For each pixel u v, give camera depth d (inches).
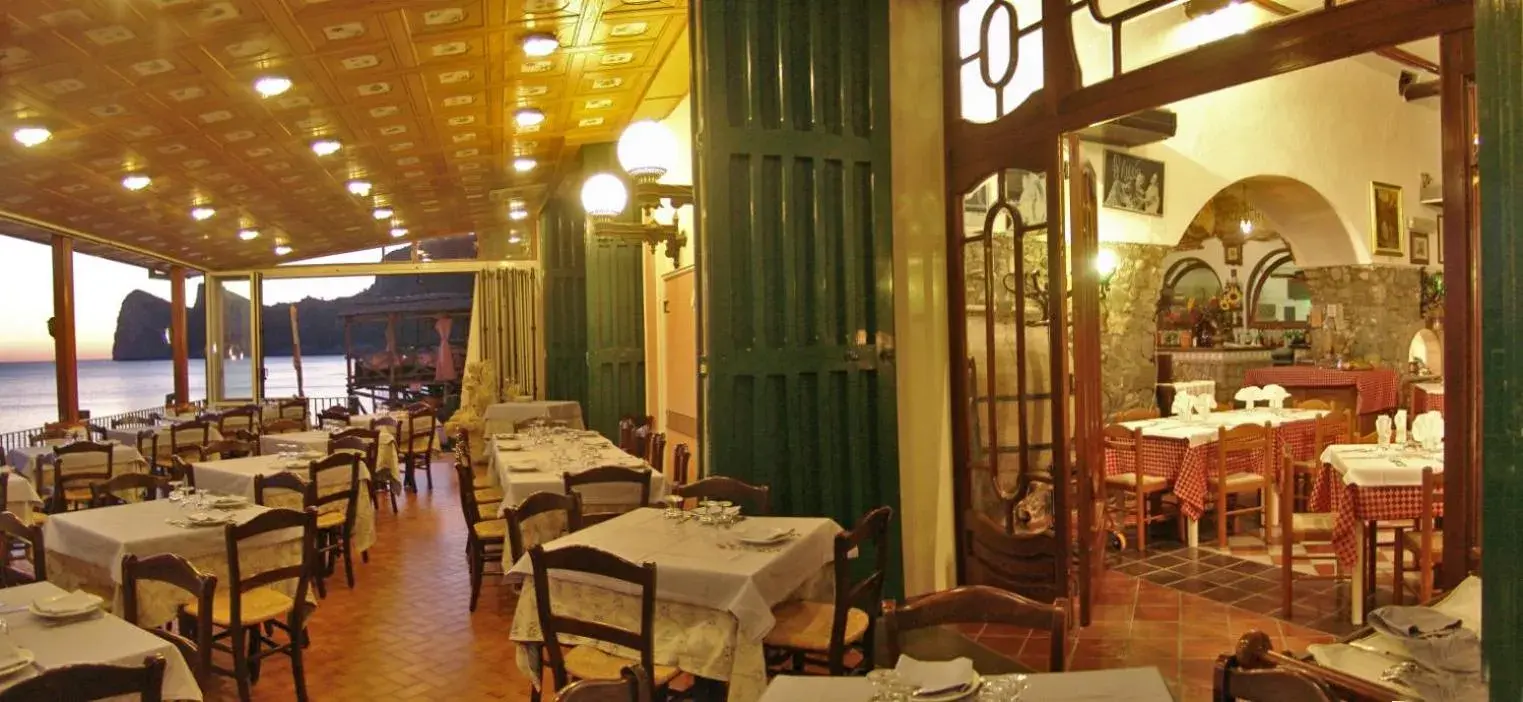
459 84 235.5
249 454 313.0
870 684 82.7
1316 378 377.7
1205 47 141.4
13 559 226.4
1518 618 45.3
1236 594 193.3
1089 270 185.2
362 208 401.4
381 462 320.5
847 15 181.0
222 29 176.9
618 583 123.8
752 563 122.3
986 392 190.9
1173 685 144.9
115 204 339.0
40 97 209.2
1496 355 45.9
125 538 152.9
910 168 190.1
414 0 175.0
